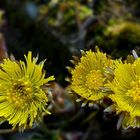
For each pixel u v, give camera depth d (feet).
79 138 0.97
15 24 1.11
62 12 1.06
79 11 1.04
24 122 0.68
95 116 0.90
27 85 0.68
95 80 0.67
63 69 1.01
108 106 0.67
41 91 0.66
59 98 0.88
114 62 0.65
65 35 1.04
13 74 0.70
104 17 1.02
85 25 1.01
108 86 0.65
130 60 0.67
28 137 0.97
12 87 0.70
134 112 0.64
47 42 1.05
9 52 1.07
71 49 1.00
